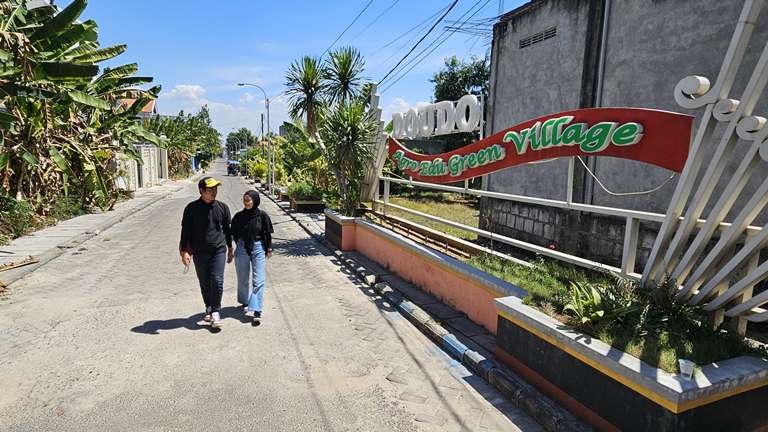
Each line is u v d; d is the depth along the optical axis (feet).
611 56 22.47
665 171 19.86
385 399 12.90
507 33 30.17
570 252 24.57
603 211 14.17
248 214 19.08
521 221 28.55
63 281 24.88
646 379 9.18
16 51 30.30
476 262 19.15
